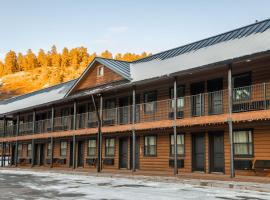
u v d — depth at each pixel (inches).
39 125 1569.9
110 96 1218.0
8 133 1720.0
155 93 1074.7
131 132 1106.1
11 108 1907.0
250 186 610.2
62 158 1422.2
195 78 959.0
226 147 873.5
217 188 637.9
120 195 560.7
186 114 971.3
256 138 810.2
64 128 1408.7
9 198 542.9
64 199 526.3
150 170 1061.1
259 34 917.8
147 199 511.8
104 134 1176.8
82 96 1178.6
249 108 822.5
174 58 1131.3
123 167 1163.3
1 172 1237.1
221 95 893.2
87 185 728.3
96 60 1278.3
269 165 768.3
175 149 868.0
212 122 799.7
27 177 973.2
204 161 920.3
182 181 741.3
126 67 1266.0
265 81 805.2
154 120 994.1
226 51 933.2
